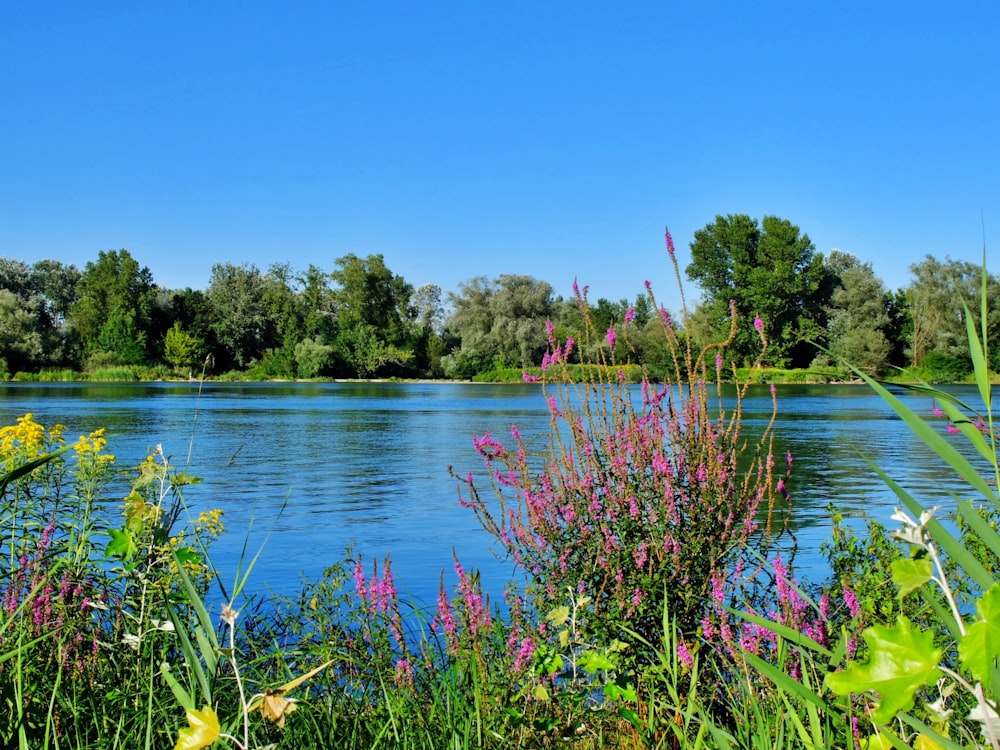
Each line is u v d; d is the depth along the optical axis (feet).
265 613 17.90
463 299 332.60
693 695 10.70
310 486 62.69
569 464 16.03
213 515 18.76
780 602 12.38
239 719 9.77
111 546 10.71
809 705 8.59
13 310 303.27
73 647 11.71
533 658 12.00
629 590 14.29
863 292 230.68
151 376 307.37
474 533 43.09
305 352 329.72
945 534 5.11
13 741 9.62
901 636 4.82
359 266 346.54
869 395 227.20
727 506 15.29
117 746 9.86
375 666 13.11
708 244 255.50
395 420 136.36
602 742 11.78
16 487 18.42
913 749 7.00
